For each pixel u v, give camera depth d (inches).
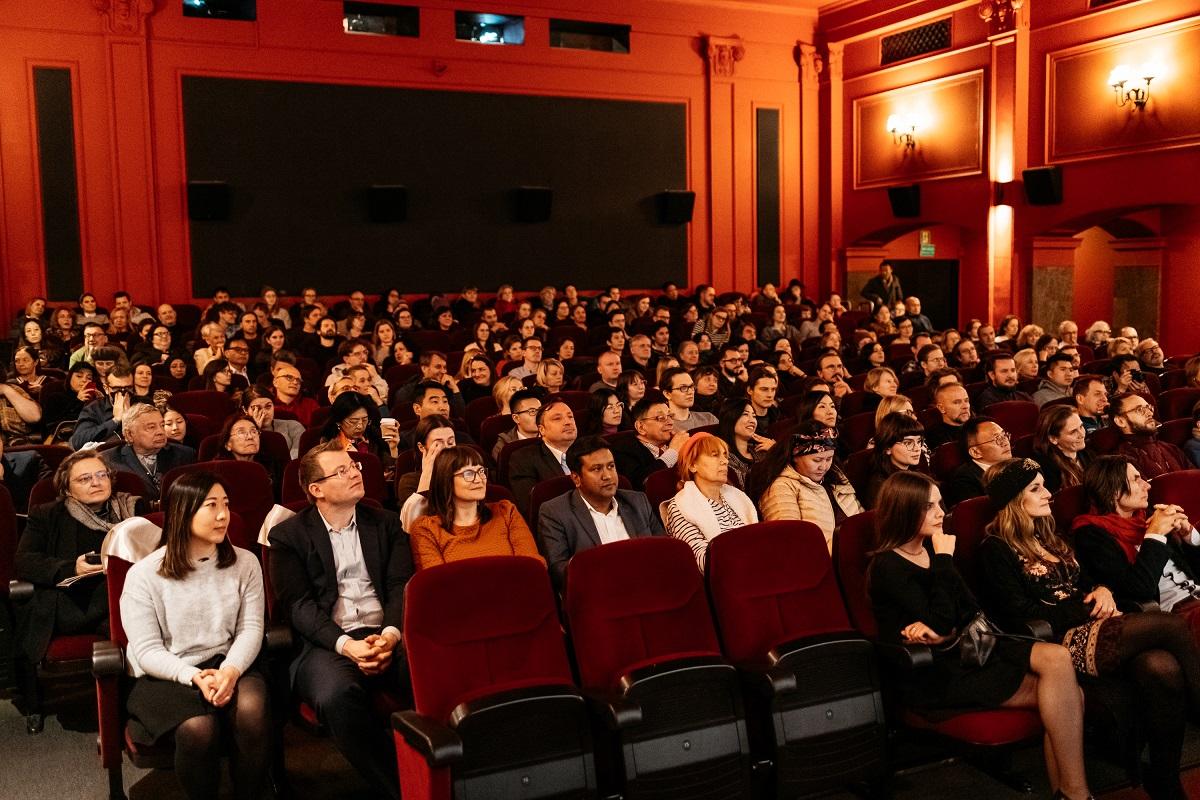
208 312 414.6
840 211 562.6
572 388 297.9
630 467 193.3
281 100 454.3
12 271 422.0
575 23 514.6
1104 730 135.2
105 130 429.1
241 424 181.5
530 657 113.3
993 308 486.3
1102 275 502.0
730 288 552.7
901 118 522.6
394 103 473.7
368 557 133.2
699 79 537.6
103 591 140.8
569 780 104.5
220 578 121.7
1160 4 408.2
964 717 119.6
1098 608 134.9
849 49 551.8
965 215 493.7
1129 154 423.2
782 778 114.8
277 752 123.7
